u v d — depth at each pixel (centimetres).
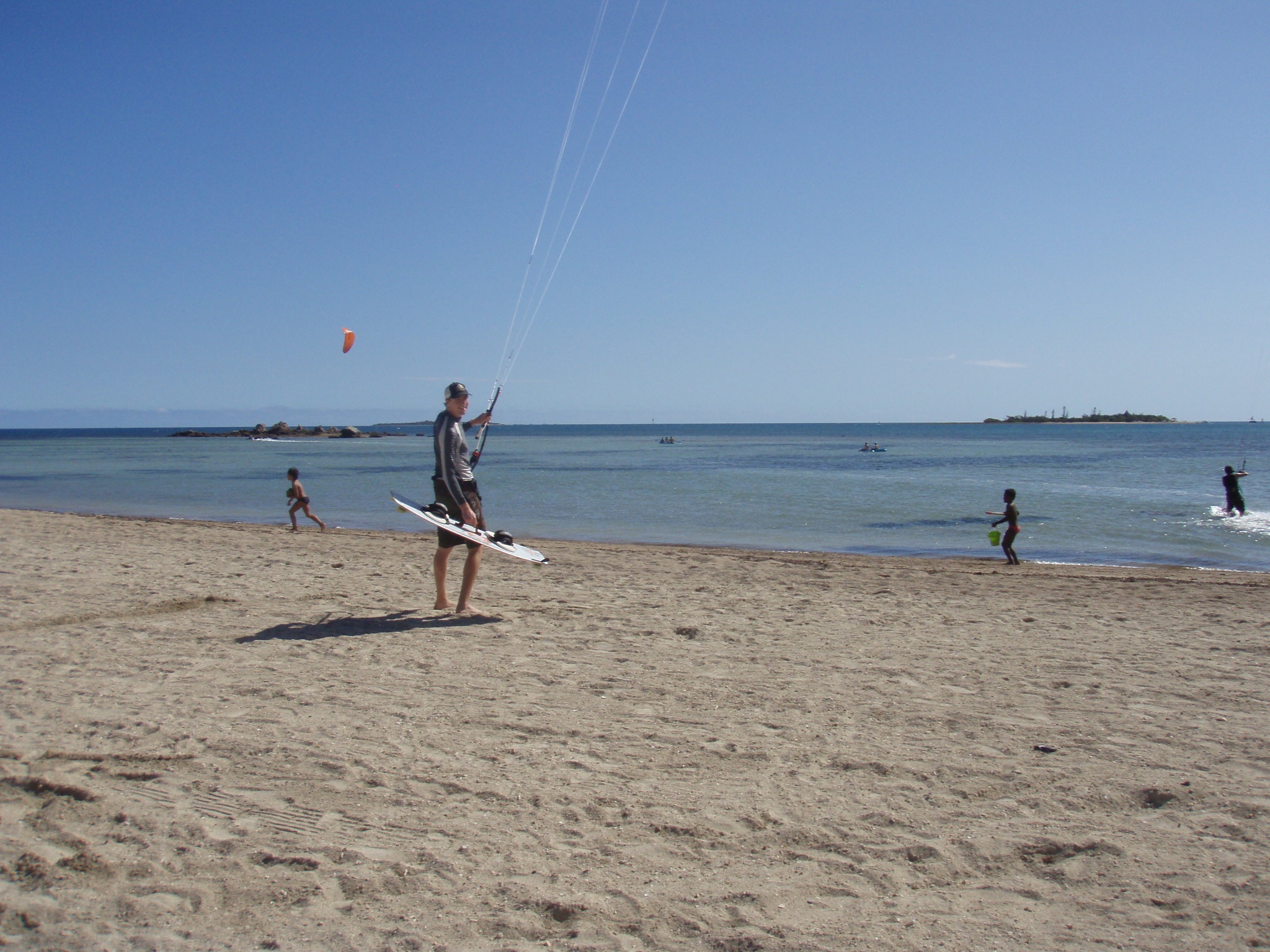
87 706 497
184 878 310
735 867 323
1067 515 2150
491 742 448
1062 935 279
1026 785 397
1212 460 5153
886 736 464
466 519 752
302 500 1666
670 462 5391
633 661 616
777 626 744
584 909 293
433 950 270
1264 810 369
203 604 802
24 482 3628
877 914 292
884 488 3066
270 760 420
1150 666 614
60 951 267
